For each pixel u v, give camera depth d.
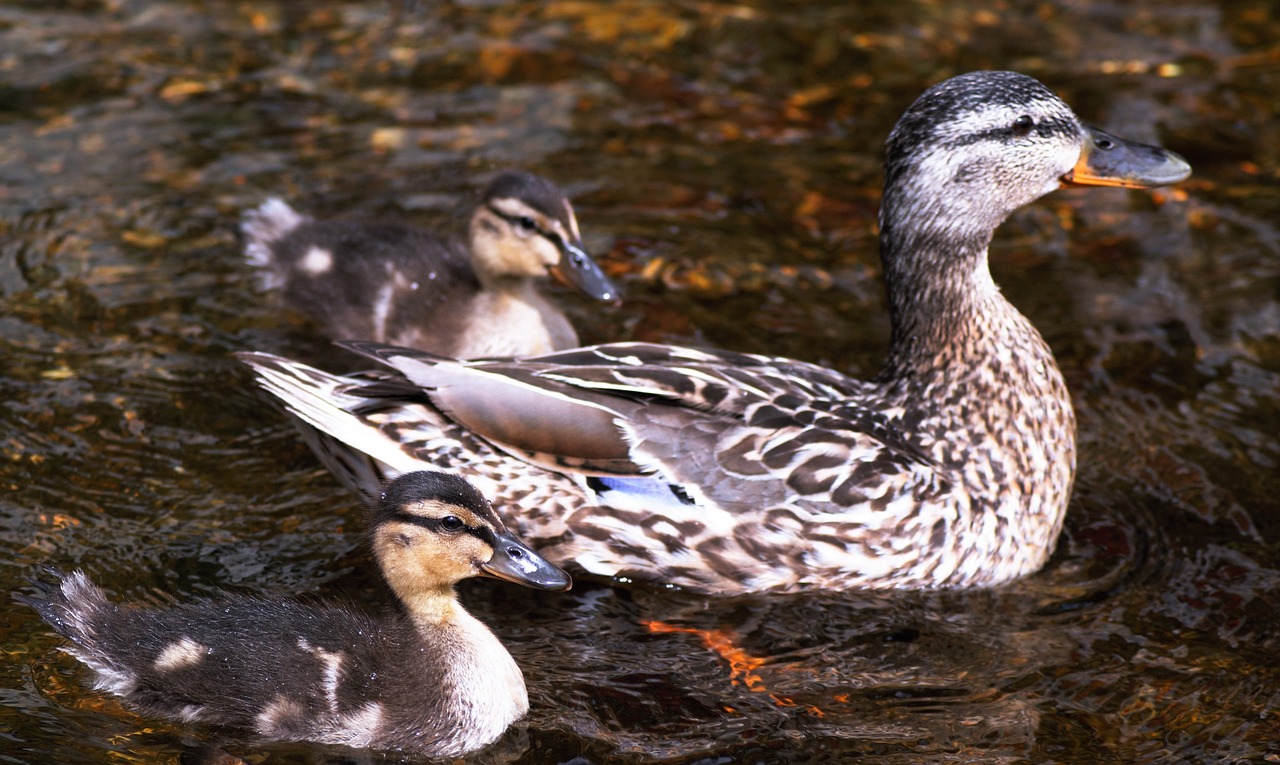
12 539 9.96
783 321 13.04
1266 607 9.84
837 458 9.77
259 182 14.70
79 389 11.59
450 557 8.94
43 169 14.56
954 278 10.19
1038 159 10.05
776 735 8.76
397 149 15.35
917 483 9.79
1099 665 9.36
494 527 9.02
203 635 8.91
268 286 13.30
